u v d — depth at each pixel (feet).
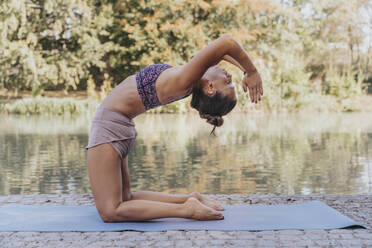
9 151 21.81
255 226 7.45
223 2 56.75
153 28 57.62
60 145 23.97
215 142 24.95
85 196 10.28
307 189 13.55
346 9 66.39
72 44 63.87
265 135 28.48
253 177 15.39
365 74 67.31
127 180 8.59
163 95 8.16
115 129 8.08
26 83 57.82
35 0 61.11
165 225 7.63
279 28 61.77
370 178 15.16
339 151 21.45
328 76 58.29
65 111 49.67
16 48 55.62
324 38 67.26
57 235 7.11
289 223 7.62
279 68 52.85
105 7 60.59
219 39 7.84
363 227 7.35
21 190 13.48
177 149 22.26
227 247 6.42
